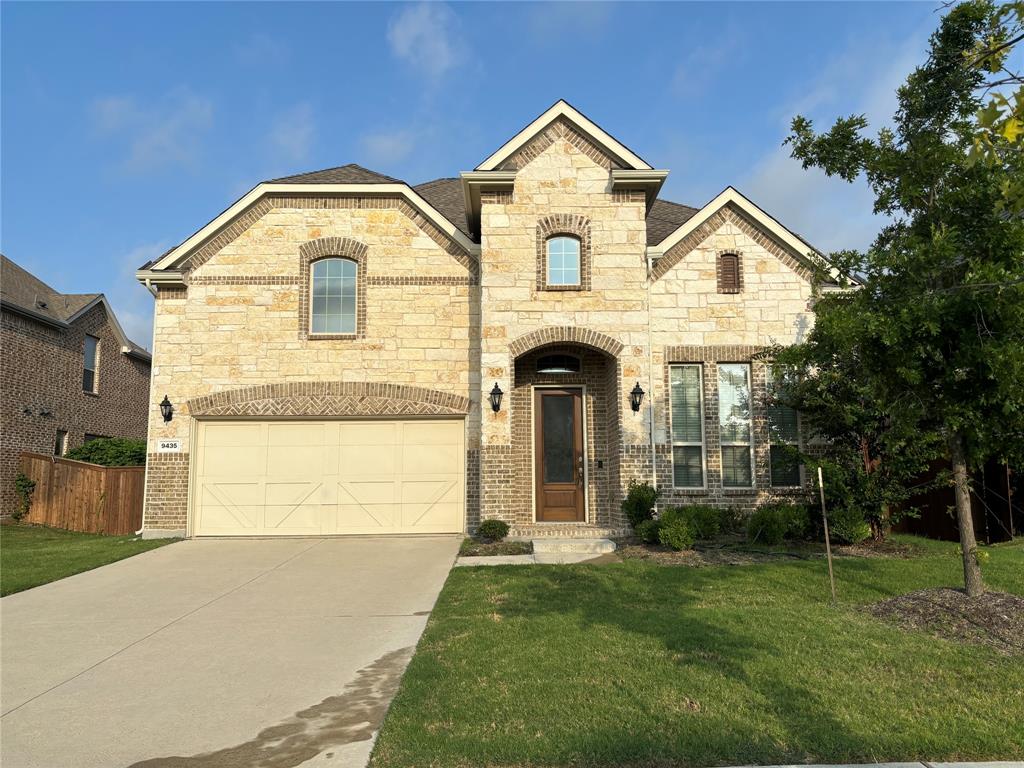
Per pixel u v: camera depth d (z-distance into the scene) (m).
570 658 5.98
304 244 14.44
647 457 12.81
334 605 8.66
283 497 13.91
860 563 10.07
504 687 5.38
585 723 4.67
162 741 4.86
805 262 12.57
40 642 7.34
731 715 4.73
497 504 12.77
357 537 13.73
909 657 5.84
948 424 6.98
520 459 14.05
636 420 12.89
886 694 5.08
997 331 6.34
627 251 13.37
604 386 14.19
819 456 12.78
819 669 5.60
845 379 11.41
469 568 10.52
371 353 14.21
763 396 13.81
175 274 14.07
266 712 5.33
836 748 4.27
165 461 13.88
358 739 4.77
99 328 23.31
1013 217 6.30
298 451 14.03
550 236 13.49
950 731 4.47
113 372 24.14
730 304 14.02
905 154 7.25
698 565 10.20
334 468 14.01
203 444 14.02
